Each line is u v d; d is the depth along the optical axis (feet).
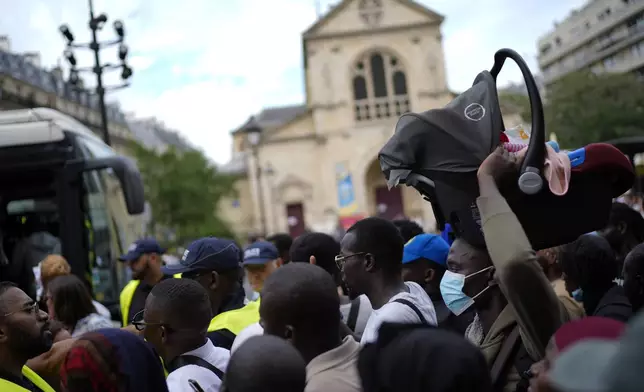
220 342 14.99
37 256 32.76
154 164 160.66
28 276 32.50
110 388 9.85
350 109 182.09
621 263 21.08
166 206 158.40
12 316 12.41
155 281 24.73
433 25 181.16
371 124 181.27
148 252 24.71
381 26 181.78
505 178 9.66
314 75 183.21
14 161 32.83
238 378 7.49
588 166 10.12
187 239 156.46
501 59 10.84
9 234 32.60
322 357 9.59
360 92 183.73
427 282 17.01
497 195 9.33
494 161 9.70
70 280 20.35
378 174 190.60
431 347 7.02
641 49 148.56
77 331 19.83
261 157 185.98
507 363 10.55
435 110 11.05
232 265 16.33
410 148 10.86
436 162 10.82
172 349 12.42
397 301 12.19
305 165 185.16
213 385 12.01
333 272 17.93
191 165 163.73
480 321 12.16
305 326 9.53
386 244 12.78
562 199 9.93
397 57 182.09
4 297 12.56
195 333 12.42
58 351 14.98
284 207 185.26
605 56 166.09
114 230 39.60
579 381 4.64
